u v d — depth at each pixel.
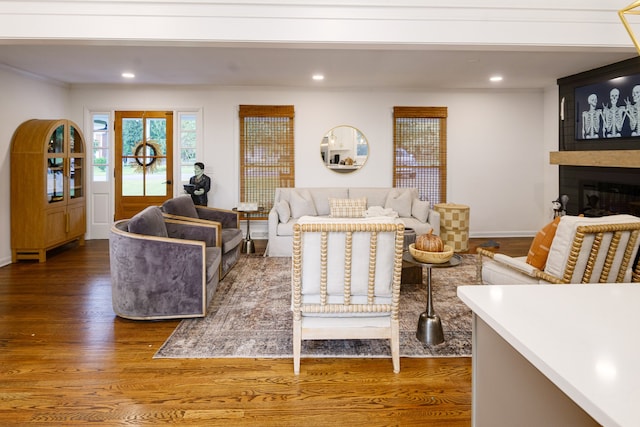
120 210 6.23
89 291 3.72
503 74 5.29
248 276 4.24
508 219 6.52
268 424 1.81
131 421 1.82
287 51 4.16
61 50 4.08
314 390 2.09
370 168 6.33
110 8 2.75
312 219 2.28
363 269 2.18
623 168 4.71
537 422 0.80
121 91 6.06
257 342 2.66
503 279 2.71
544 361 0.72
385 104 6.27
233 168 6.22
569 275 2.27
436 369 2.31
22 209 4.76
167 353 2.50
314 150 6.27
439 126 6.34
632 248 2.32
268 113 6.12
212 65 4.73
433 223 5.23
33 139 4.77
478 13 2.86
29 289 3.77
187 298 3.01
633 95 4.49
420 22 2.85
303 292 2.23
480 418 1.05
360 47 2.95
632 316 0.94
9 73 4.75
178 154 6.19
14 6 2.71
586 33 2.92
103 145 6.16
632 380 0.66
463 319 3.04
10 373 2.24
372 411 1.91
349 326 2.27
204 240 3.98
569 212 5.60
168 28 2.78
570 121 5.48
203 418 1.85
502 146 6.43
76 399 1.99
